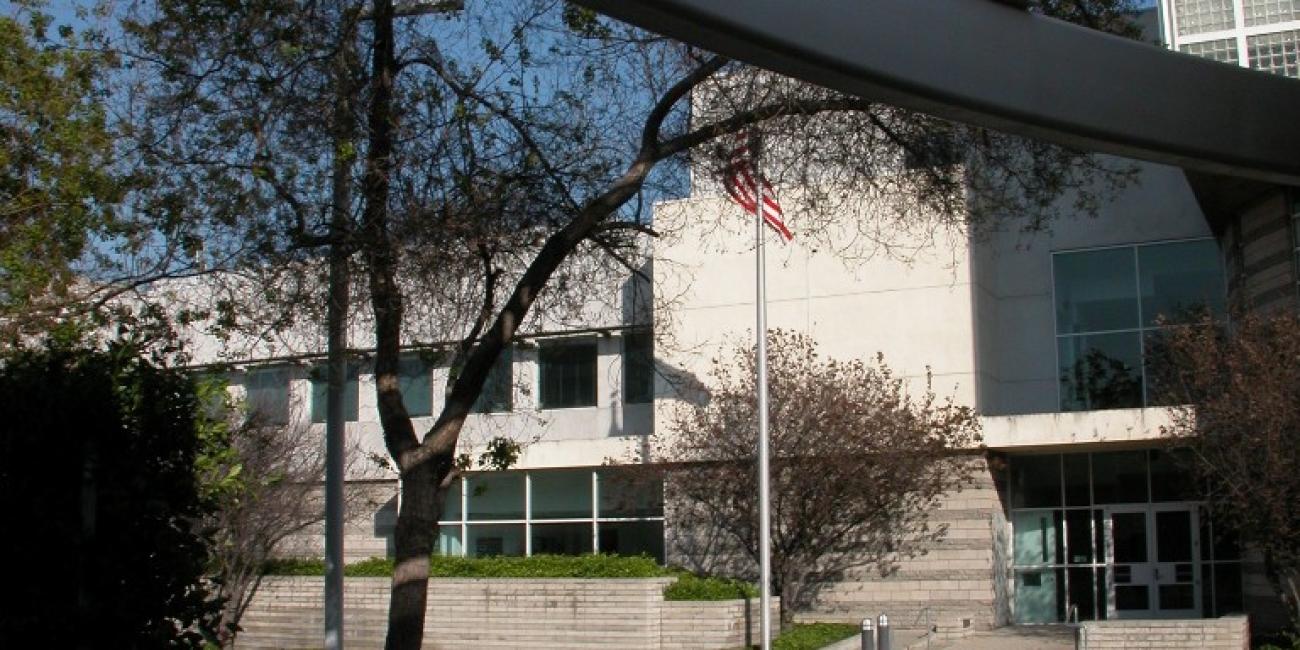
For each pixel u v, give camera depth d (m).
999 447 24.80
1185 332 19.97
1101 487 26.50
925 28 4.56
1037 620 26.56
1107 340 26.88
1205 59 5.29
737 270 26.69
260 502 18.92
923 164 12.73
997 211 13.77
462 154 11.81
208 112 11.41
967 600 24.73
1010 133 4.95
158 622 7.57
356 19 11.41
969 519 24.94
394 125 11.29
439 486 10.66
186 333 19.02
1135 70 5.05
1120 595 26.05
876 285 26.09
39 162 11.56
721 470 23.00
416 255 11.34
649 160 11.66
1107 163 21.33
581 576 24.23
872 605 25.27
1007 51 4.75
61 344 8.89
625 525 28.78
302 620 25.70
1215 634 19.14
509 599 24.31
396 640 10.17
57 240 11.34
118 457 7.62
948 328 25.64
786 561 23.17
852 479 22.22
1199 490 20.88
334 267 11.29
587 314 24.53
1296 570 18.36
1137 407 26.33
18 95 11.54
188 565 7.82
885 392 23.48
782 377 23.14
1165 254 26.67
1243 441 17.81
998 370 27.44
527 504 29.83
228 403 12.00
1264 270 22.91
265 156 11.23
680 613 22.89
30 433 7.31
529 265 12.52
